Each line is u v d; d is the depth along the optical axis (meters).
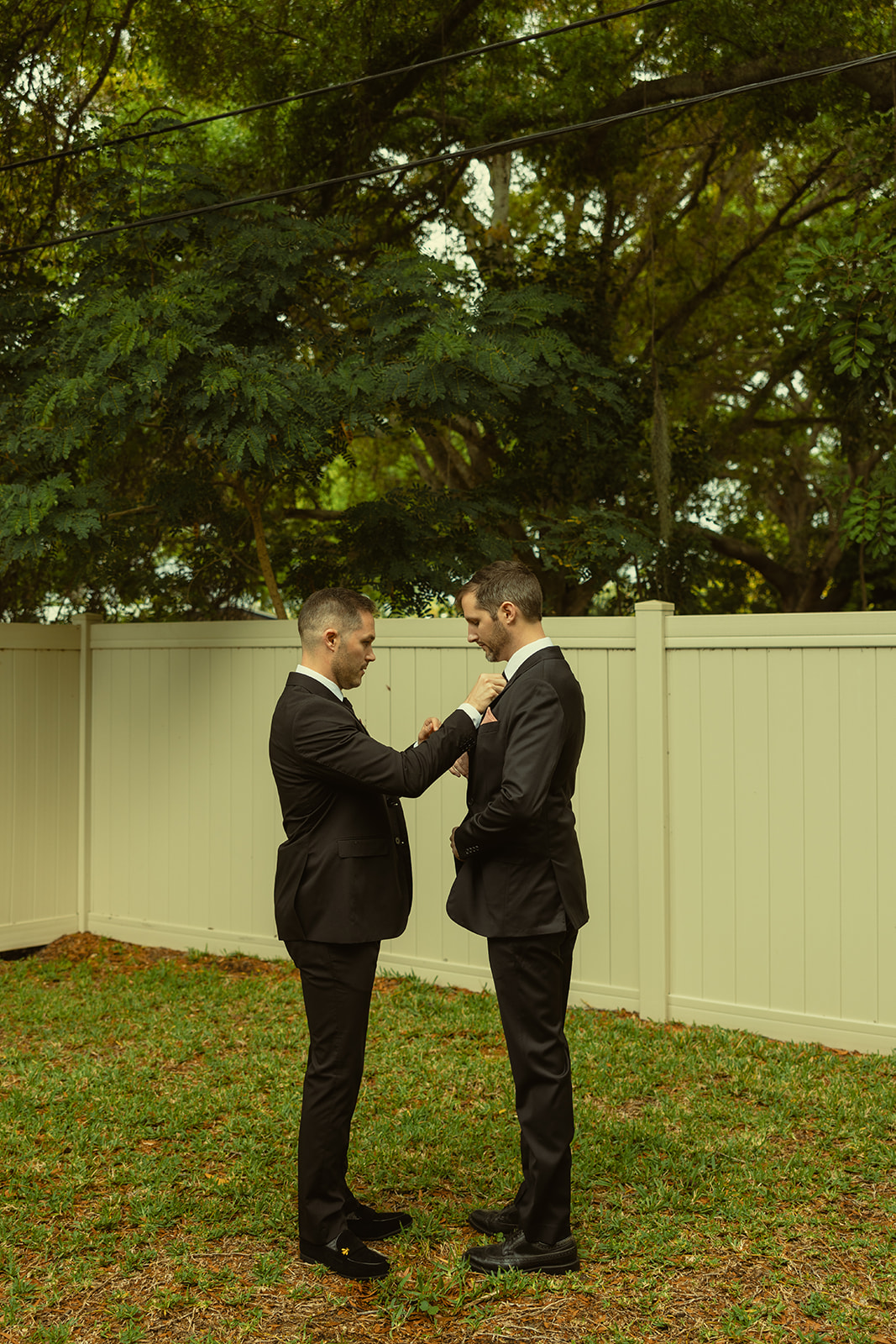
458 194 12.46
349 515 8.54
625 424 9.91
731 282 14.62
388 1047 5.14
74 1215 3.54
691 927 5.51
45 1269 3.21
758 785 5.34
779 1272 3.11
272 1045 5.22
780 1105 4.36
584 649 5.82
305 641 3.36
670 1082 4.67
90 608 10.70
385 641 6.55
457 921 3.23
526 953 3.09
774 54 9.85
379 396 7.41
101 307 7.08
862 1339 2.77
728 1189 3.61
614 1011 5.73
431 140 11.88
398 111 11.71
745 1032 5.34
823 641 5.15
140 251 7.78
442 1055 5.05
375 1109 4.39
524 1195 3.15
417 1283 3.06
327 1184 3.19
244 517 9.05
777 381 14.34
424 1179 3.73
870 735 5.06
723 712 5.43
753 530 17.06
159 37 10.61
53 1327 2.90
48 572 10.06
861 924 5.07
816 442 16.33
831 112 10.42
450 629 6.34
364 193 11.60
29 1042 5.40
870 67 9.65
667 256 13.66
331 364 8.10
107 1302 3.04
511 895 3.10
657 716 5.55
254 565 10.23
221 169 10.83
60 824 7.69
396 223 12.18
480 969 6.15
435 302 7.87
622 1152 3.91
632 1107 4.41
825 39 9.95
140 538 8.76
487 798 3.17
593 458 9.95
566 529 9.15
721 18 9.85
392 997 6.00
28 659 7.51
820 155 12.79
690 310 13.73
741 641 5.36
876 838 5.04
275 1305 3.02
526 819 2.97
